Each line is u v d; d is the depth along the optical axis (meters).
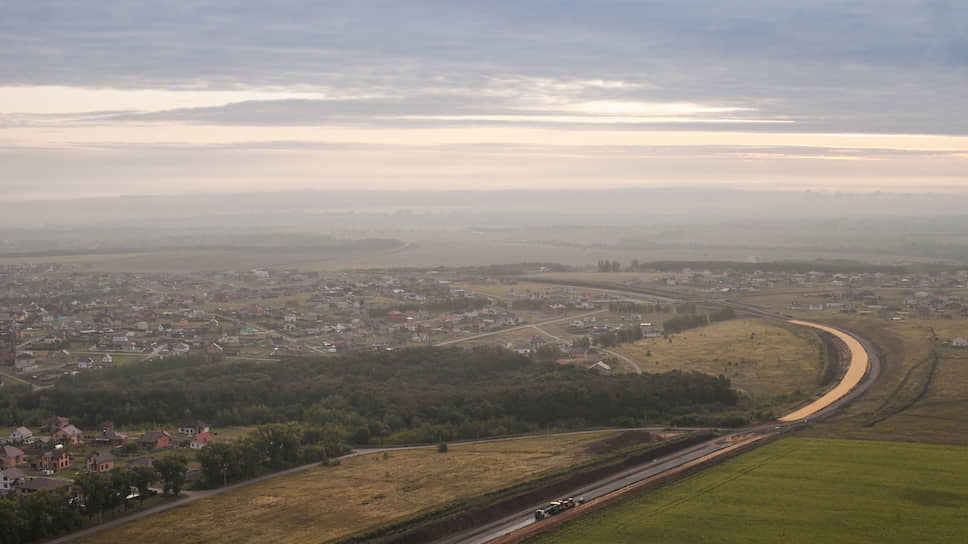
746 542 165.38
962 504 183.00
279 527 188.25
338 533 182.25
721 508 185.38
